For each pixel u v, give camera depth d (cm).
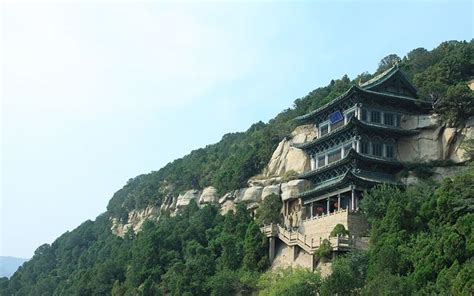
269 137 14450
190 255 11438
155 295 10581
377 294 6375
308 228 10125
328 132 11812
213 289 9506
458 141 10469
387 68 14975
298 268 8769
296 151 13288
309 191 10931
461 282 5900
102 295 12644
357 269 7544
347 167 10544
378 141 10888
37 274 19138
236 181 14438
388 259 7144
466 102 10369
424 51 14600
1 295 18175
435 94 11006
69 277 16738
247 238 10088
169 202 18038
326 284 7088
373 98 10981
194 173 17450
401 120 11219
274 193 12319
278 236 9906
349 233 9138
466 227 7006
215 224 12712
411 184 10062
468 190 7912
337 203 10512
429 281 6638
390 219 8119
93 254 17362
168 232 12900
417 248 7250
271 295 8244
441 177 10256
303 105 15262
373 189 9538
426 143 10781
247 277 9406
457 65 11588
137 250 12794
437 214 7925
